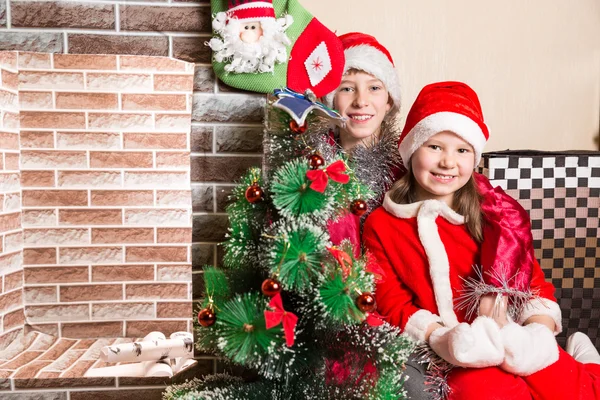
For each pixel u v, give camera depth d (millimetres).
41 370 1177
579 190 1436
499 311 1146
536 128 1696
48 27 1131
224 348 898
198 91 1181
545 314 1161
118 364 1188
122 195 1169
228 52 1125
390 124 1398
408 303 1188
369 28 1601
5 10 1119
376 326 965
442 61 1632
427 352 1090
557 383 1040
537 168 1418
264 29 1118
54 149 1146
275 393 985
